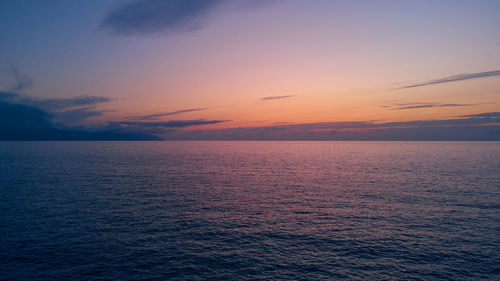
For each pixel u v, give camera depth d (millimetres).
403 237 27188
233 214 34750
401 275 20266
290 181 60094
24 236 26578
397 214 34562
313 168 86000
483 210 35812
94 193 45750
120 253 23375
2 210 35062
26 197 42156
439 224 30781
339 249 24641
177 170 80062
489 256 23125
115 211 35281
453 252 23875
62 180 58781
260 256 23250
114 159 120312
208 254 23516
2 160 111000
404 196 44281
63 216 32875
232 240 26547
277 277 19984
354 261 22406
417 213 34844
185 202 40500
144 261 22078
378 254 23625
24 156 138375
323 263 22078
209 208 37406
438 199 41906
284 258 22938
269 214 34875
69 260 22000
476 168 80812
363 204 39594
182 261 22234
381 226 30344
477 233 28031
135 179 61344
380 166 89812
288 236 27625
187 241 26156
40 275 19750
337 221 32094
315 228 29859
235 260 22516
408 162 104062
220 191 48812
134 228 29266
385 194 45938
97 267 21016
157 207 37500
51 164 94062
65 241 25594
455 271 20812
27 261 21703
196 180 61000
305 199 42812
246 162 109000
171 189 50156
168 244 25375
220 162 108562
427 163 98688
